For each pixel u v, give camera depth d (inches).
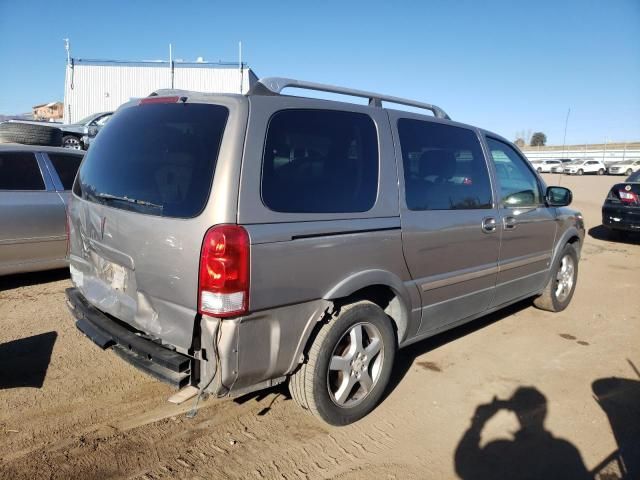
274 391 142.7
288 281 106.5
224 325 98.9
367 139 129.7
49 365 149.9
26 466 105.3
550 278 213.9
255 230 101.1
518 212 180.4
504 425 133.1
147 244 106.0
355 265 120.3
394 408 138.4
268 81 115.4
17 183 214.1
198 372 102.7
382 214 127.7
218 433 121.6
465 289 159.2
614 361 176.6
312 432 124.5
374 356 131.7
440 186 148.5
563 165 1812.3
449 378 157.8
